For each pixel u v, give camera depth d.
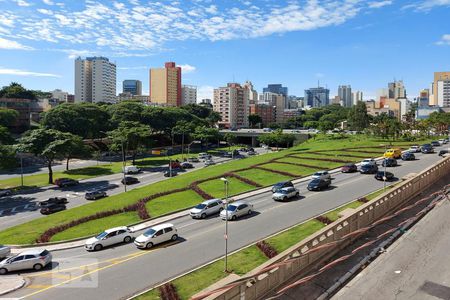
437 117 155.62
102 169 89.94
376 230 24.62
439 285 17.72
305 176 61.44
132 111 130.75
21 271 29.64
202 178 65.31
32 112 154.00
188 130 132.75
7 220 51.44
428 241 22.62
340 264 20.16
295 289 17.95
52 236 40.28
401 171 57.38
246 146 159.50
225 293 15.23
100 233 37.25
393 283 18.11
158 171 87.56
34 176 82.69
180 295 23.08
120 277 27.14
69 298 24.23
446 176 38.81
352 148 90.94
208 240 33.94
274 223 37.00
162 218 44.09
